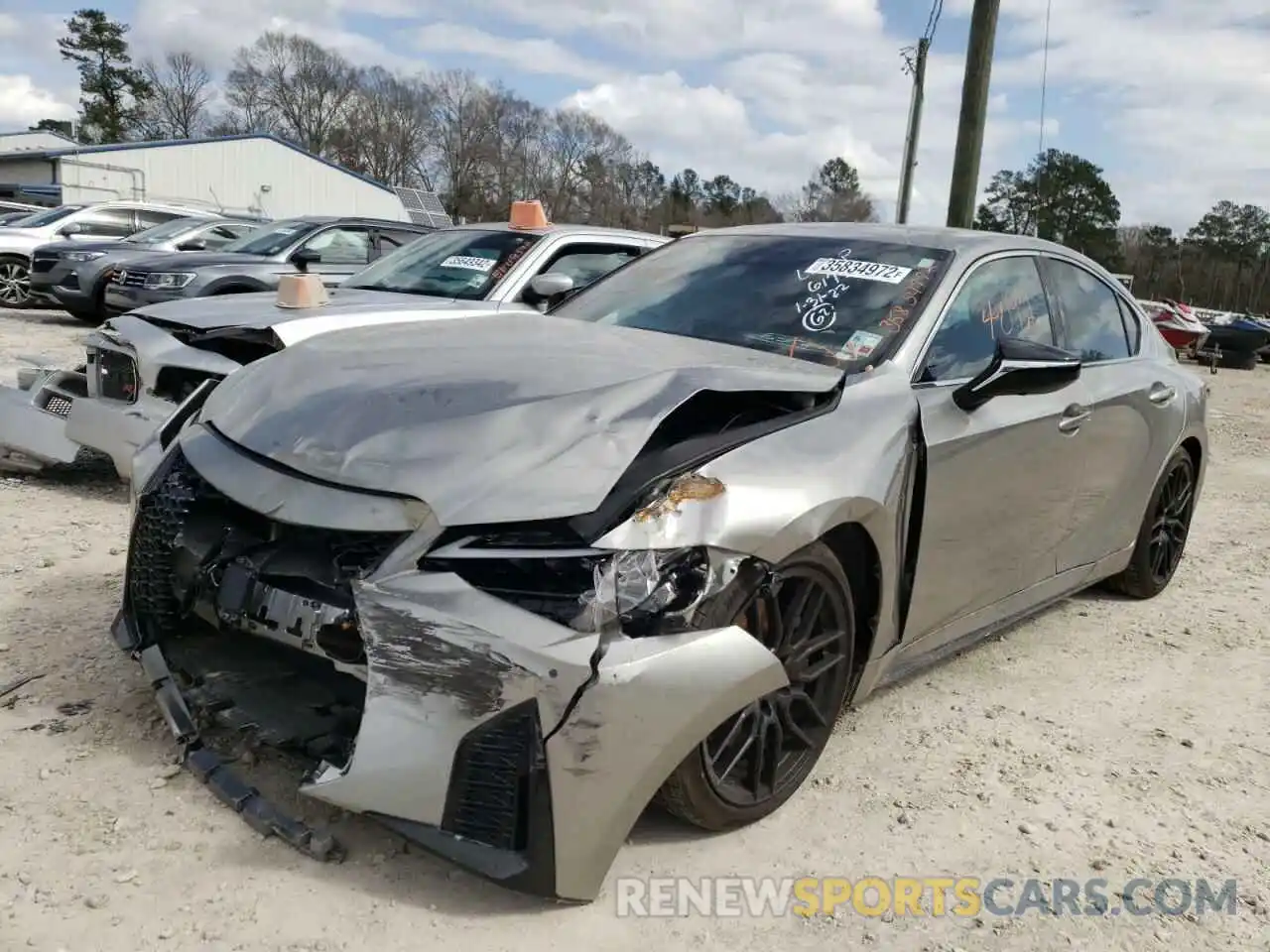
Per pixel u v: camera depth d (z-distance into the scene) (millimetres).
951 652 3600
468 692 2172
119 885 2322
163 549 2896
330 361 2961
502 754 2184
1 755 2793
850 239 3936
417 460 2406
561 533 2268
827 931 2436
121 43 80812
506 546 2254
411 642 2215
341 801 2268
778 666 2418
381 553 2334
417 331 3330
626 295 3982
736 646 2346
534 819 2184
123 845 2453
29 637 3559
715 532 2377
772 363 3100
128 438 4969
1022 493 3643
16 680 3219
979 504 3402
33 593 3982
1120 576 5074
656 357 2996
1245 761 3518
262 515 2461
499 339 3180
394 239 10383
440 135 75312
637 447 2432
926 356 3328
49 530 4848
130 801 2623
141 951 2139
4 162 43219
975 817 2992
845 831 2850
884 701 3725
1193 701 3992
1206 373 23641
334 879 2404
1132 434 4395
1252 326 25453
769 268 3840
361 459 2449
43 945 2125
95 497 5555
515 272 6266
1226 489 8695
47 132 59625
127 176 40781
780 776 2838
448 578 2238
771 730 2754
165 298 9352
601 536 2258
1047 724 3668
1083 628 4727
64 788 2658
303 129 77312
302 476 2484
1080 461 3996
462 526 2270
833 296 3576
